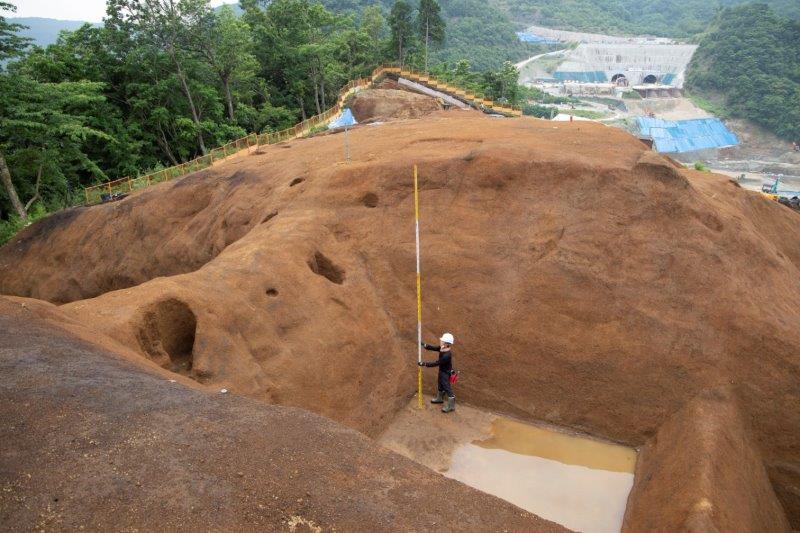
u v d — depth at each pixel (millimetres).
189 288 9891
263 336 10070
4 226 25375
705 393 9742
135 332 8898
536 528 5254
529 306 11461
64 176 30672
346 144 15781
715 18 141875
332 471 5504
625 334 10633
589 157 12766
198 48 38438
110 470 5023
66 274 19984
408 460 5984
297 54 49594
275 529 4660
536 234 12000
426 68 62062
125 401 6129
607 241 11312
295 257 11938
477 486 9211
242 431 5883
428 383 11930
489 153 13133
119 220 19703
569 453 10078
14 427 5469
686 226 11023
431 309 12352
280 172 16797
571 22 181500
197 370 8797
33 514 4512
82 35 35500
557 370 10953
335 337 11008
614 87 125750
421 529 4930
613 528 8391
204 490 4926
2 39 23859
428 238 12922
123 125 35250
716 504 7312
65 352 7078
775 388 9555
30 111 25672
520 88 106250
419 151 15070
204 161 30688
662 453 9211
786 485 9188
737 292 10250
